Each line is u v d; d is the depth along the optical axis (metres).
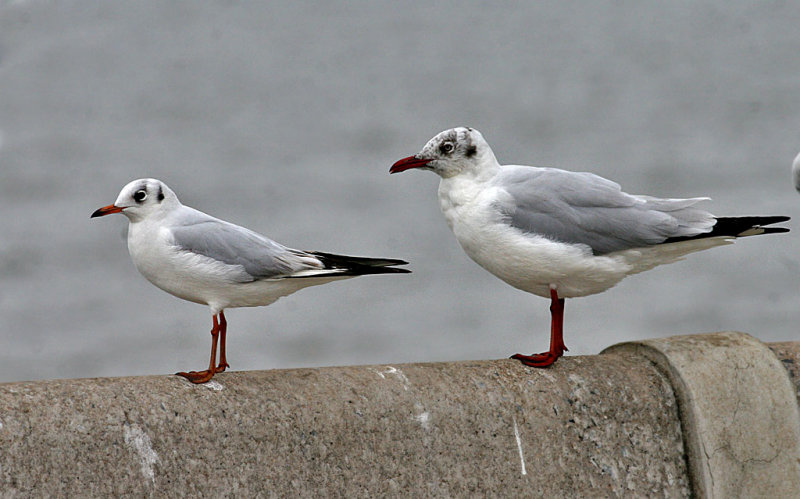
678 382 10.42
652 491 10.19
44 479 8.05
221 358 10.64
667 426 10.36
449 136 11.05
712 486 10.28
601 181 11.13
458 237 11.34
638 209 10.87
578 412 10.09
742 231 10.68
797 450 10.68
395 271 10.48
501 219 10.89
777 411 10.65
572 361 10.52
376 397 9.43
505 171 11.27
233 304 10.67
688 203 10.95
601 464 10.04
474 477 9.58
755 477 10.49
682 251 11.05
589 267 10.88
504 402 9.86
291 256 10.44
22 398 8.25
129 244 10.51
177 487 8.50
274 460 8.89
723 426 10.40
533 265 10.91
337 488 9.08
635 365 10.59
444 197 11.31
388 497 9.26
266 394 9.10
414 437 9.45
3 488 7.90
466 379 9.91
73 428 8.25
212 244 10.27
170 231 10.28
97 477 8.23
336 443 9.15
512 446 9.76
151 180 10.41
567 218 10.83
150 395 8.70
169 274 10.38
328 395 9.30
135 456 8.40
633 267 11.19
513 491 9.70
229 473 8.71
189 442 8.62
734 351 10.71
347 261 10.58
